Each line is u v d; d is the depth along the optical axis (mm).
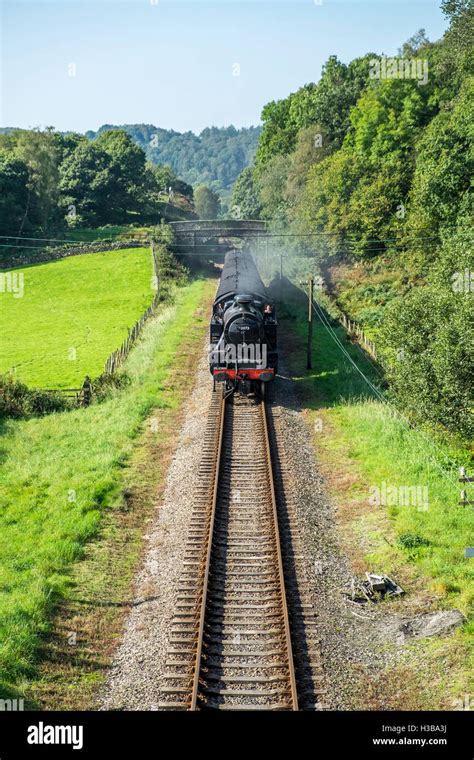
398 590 15234
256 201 89875
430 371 20922
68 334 47969
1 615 14281
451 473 20562
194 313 46438
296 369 32625
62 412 29969
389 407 25828
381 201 48469
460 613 14156
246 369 26094
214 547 16938
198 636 13531
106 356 42031
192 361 34906
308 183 56312
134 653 13492
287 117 86000
